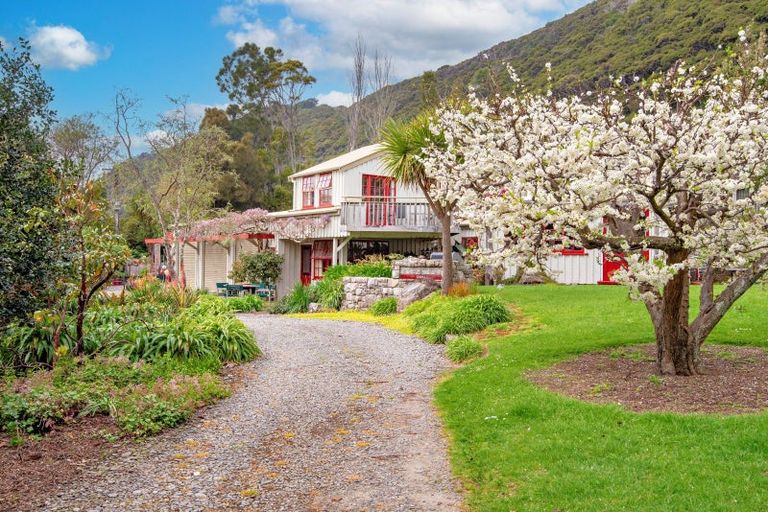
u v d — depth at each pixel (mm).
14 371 8508
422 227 23234
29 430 6836
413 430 7293
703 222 8039
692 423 6160
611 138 7211
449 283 17078
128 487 5586
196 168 30469
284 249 27219
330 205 26469
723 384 7559
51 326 9281
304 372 10570
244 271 26172
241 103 67688
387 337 14180
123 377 8750
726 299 7961
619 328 11289
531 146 8242
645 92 8641
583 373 8586
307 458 6395
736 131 6836
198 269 31359
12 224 6953
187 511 5086
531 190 7250
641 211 8539
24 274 7238
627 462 5477
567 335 11055
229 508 5160
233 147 47062
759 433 5715
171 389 8352
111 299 12445
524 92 9953
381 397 8883
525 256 8070
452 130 10555
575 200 6855
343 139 66250
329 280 21938
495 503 5070
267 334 14648
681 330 8086
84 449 6523
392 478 5805
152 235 40000
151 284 17719
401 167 16156
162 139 28062
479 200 8711
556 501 4938
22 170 7316
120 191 39562
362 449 6652
